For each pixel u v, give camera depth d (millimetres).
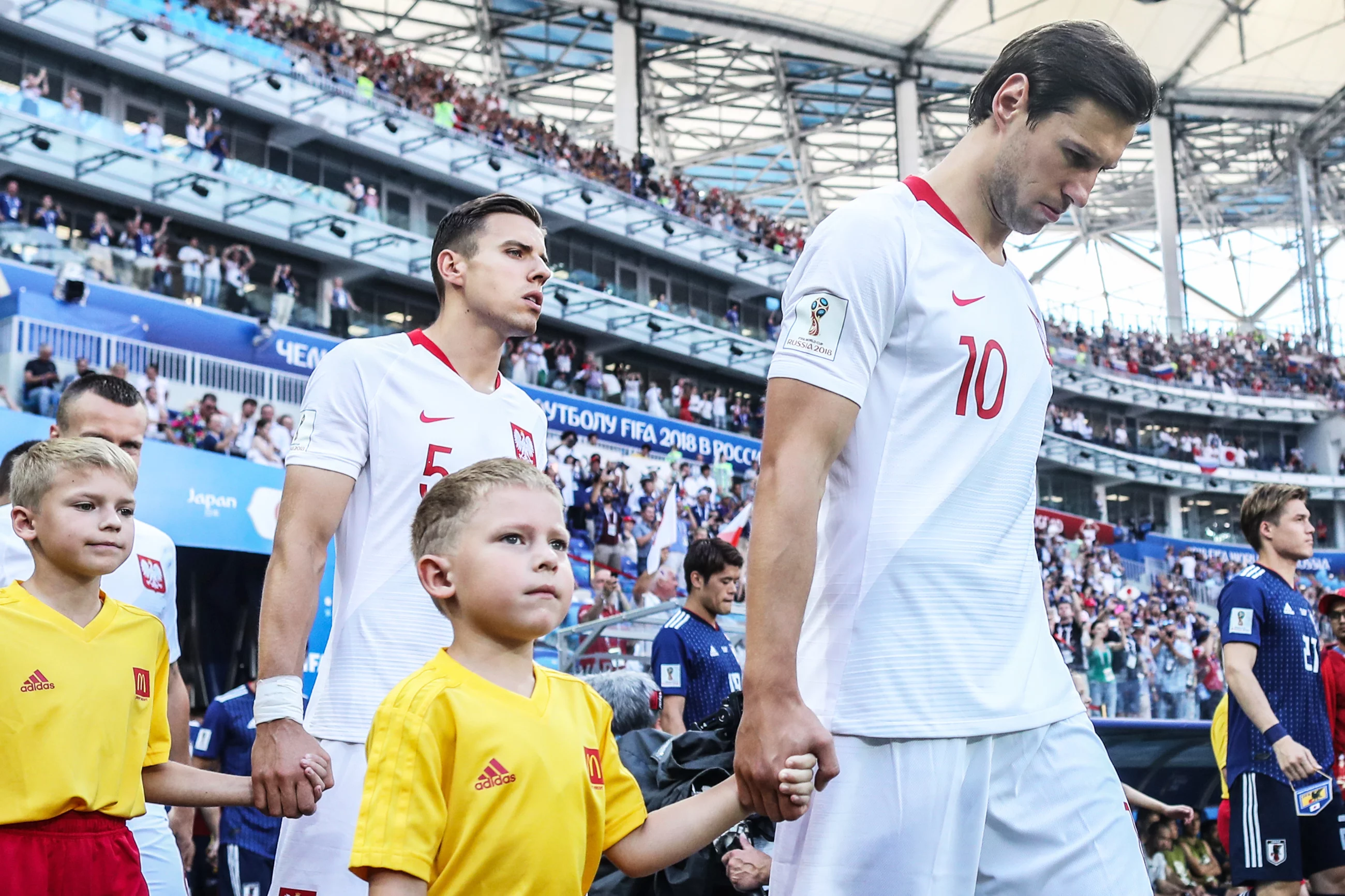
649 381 29734
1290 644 4324
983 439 2010
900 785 1868
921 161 42531
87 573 2658
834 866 1859
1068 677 2109
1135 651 16719
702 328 28781
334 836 2479
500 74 37875
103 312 17016
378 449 2699
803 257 2033
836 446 1912
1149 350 37719
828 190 46250
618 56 33375
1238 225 48531
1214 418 38812
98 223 18984
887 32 34844
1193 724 8133
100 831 2588
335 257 23703
